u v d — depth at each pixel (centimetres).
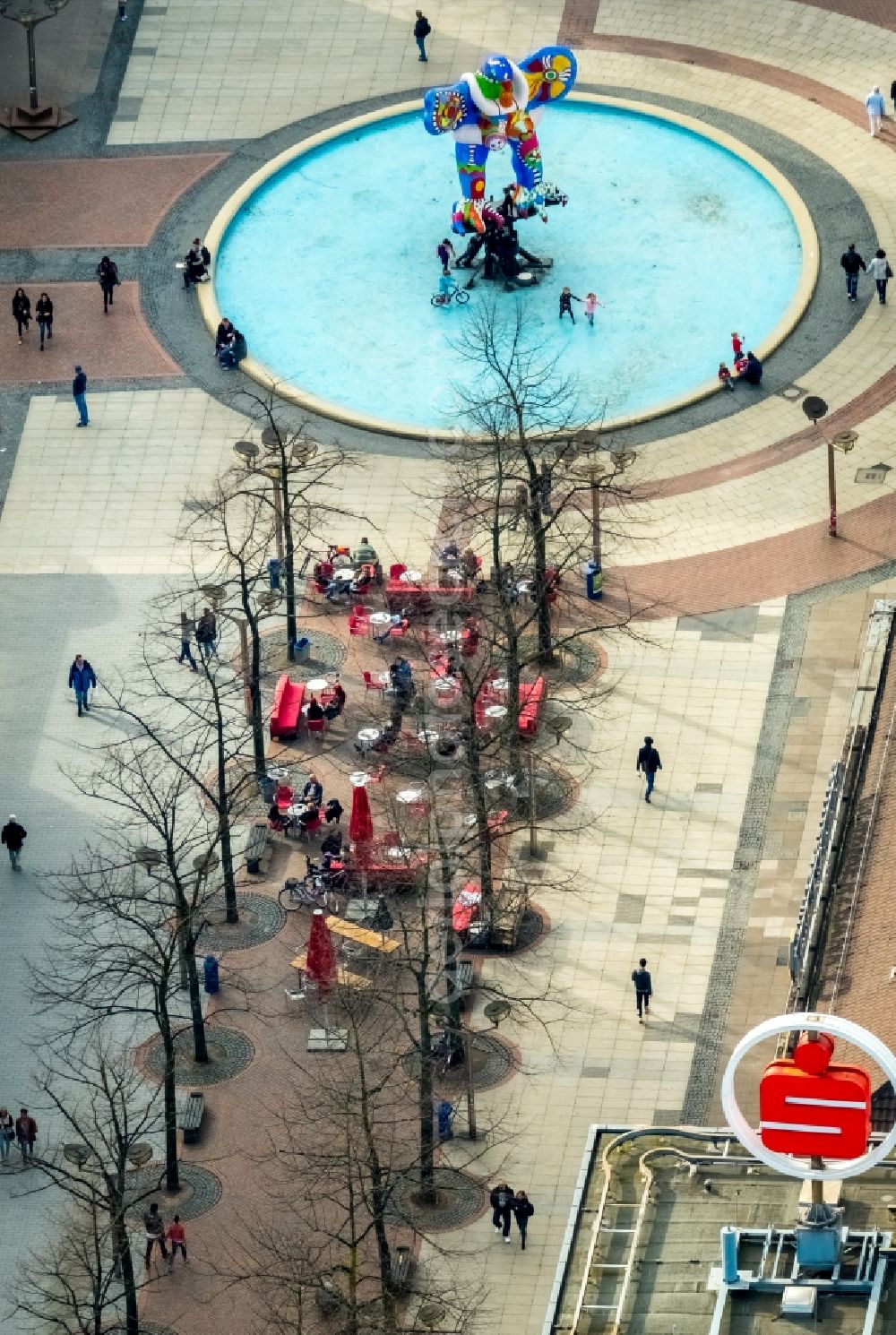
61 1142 12531
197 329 17150
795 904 13475
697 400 16362
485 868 13025
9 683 14862
